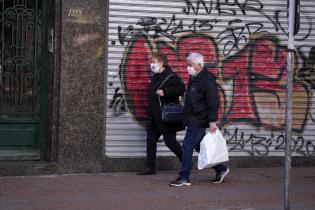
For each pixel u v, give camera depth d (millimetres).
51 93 12758
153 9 12984
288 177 8859
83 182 11859
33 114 12836
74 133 12625
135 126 12992
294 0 8703
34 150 12867
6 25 12641
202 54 13258
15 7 12656
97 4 12656
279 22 13586
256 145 13578
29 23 12727
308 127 13805
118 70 12891
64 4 12477
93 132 12727
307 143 13828
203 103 11375
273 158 13648
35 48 12773
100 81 12727
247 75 13484
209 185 11719
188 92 11445
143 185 11625
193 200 10453
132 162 12969
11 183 11711
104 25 12742
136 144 13016
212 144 11312
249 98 13500
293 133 13742
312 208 9969
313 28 13758
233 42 13391
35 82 12797
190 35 13195
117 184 11703
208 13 13250
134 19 12914
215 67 13328
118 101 12906
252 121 13539
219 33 13328
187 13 13148
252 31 13484
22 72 12766
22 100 12781
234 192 11133
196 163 13328
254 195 10906
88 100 12680
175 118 11992
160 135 12578
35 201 10242
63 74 12516
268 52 13562
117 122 12922
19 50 12719
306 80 13758
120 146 12961
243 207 10000
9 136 12711
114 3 12812
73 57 12562
